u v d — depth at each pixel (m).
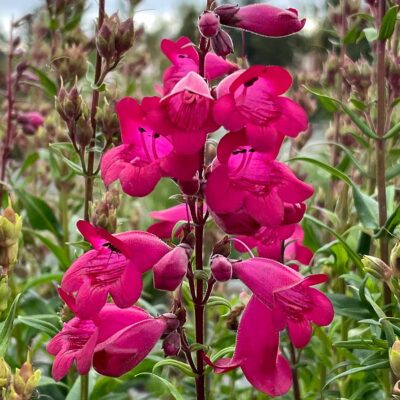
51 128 0.50
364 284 0.31
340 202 0.41
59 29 0.51
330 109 0.41
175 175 0.22
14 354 0.49
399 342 0.25
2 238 0.28
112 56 0.36
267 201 0.23
